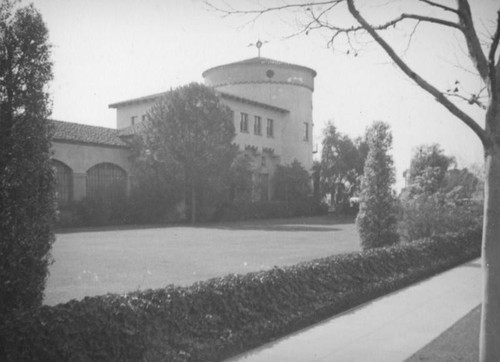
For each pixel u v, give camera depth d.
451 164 28.23
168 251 15.92
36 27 5.35
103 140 33.59
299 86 49.81
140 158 34.31
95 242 19.14
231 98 42.00
